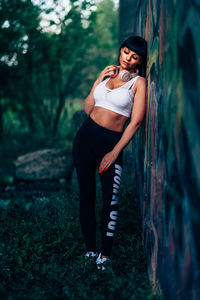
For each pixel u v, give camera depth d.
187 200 1.36
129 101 2.71
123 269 2.60
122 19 5.57
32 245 3.15
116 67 2.86
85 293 2.14
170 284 1.68
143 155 3.09
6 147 9.41
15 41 5.21
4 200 5.03
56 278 2.40
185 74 1.39
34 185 6.15
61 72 9.75
